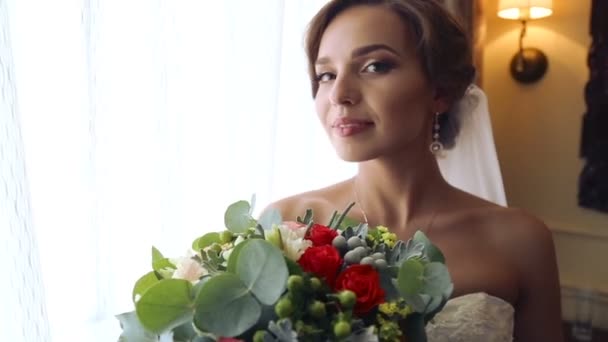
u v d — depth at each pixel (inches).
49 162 32.9
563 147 85.8
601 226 84.1
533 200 89.1
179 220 39.7
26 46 31.5
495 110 90.4
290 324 18.1
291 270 19.8
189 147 41.7
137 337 22.4
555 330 39.3
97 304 34.6
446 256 37.4
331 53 34.3
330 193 41.4
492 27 89.2
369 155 33.7
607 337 83.3
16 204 26.8
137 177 37.3
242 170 46.0
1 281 27.0
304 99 55.2
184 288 20.4
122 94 36.2
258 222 25.3
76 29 33.1
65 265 33.7
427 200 39.1
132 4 36.6
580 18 82.5
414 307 20.7
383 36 33.2
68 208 33.6
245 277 19.7
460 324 33.5
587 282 85.6
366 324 20.5
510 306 36.3
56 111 33.0
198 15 41.9
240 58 45.0
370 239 24.5
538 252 38.9
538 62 86.0
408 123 34.0
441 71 35.0
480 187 52.4
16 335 27.0
